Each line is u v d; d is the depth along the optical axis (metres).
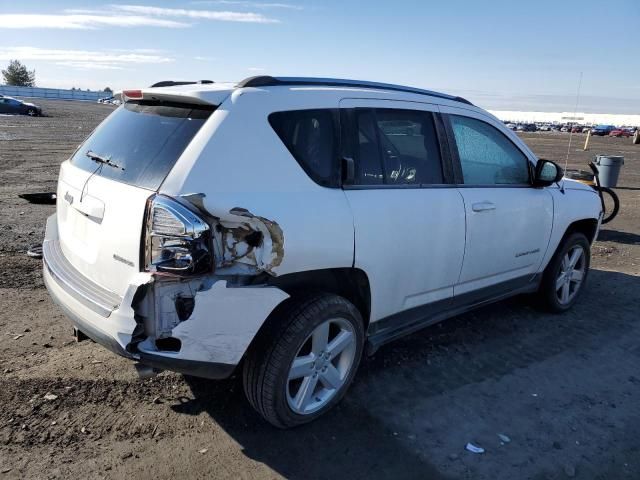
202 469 2.87
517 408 3.61
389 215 3.43
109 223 2.85
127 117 3.35
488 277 4.40
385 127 3.59
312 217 3.01
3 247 6.53
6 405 3.30
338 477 2.87
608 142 49.72
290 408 3.11
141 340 2.69
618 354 4.51
